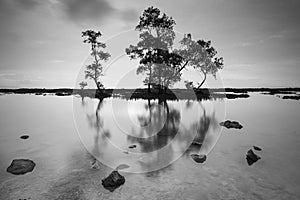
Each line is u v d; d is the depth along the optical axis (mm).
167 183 6105
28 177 6441
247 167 7219
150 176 6555
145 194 5520
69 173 6734
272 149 9242
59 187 5848
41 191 5641
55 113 20328
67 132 12375
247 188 5793
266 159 7980
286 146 9695
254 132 12508
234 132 12445
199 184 6043
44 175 6582
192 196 5418
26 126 14320
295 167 7184
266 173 6719
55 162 7664
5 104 29047
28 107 25359
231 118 17438
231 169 7059
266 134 12039
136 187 5871
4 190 5676
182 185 5984
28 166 7059
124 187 5863
